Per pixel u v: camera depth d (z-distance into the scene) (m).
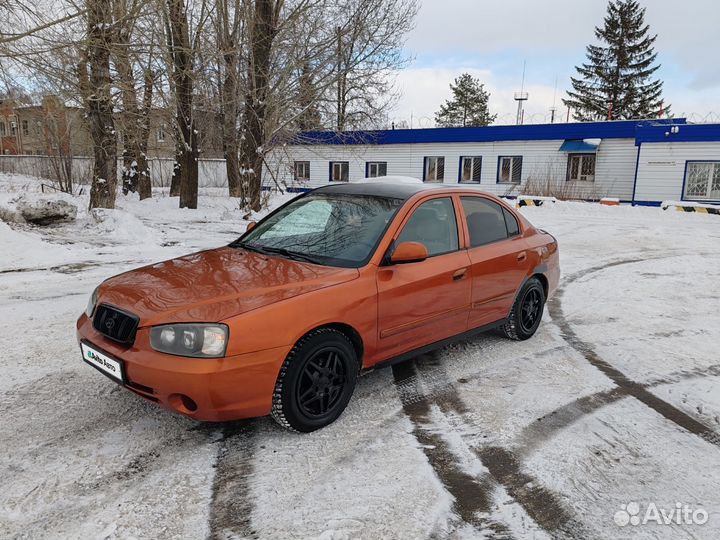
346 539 2.45
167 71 15.02
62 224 11.98
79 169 25.17
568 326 6.02
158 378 2.92
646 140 22.83
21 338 4.93
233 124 18.31
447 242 4.37
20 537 2.39
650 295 7.56
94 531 2.45
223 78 17.34
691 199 22.55
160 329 2.99
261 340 3.02
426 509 2.69
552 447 3.34
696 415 3.84
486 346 5.22
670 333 5.79
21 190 22.11
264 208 18.11
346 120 19.61
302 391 3.29
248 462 3.06
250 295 3.19
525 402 3.97
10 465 2.94
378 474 2.98
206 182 35.75
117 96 13.83
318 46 16.98
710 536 2.54
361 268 3.63
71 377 4.11
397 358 3.94
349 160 29.81
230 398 2.96
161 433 3.35
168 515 2.58
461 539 2.48
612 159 24.89
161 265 3.95
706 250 11.86
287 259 3.88
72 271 7.74
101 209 12.34
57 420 3.45
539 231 5.62
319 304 3.29
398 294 3.76
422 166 28.59
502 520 2.63
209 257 4.05
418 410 3.80
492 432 3.50
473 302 4.49
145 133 21.22
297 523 2.55
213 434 3.36
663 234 14.57
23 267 7.91
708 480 3.02
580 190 25.33
